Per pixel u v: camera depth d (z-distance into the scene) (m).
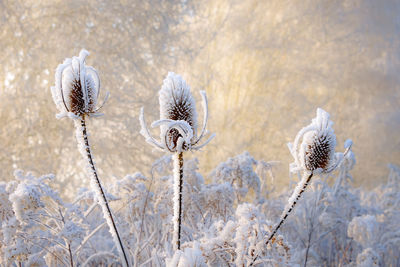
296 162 1.06
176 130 0.98
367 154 5.69
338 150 5.70
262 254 1.27
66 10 4.20
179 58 5.05
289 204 1.10
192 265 0.93
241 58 5.48
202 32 5.40
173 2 5.06
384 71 6.10
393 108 5.91
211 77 5.36
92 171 1.06
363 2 6.12
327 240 2.48
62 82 1.02
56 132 3.93
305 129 1.04
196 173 1.92
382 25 6.16
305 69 5.61
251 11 5.64
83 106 1.02
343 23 6.00
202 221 1.82
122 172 3.96
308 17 5.75
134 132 4.12
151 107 4.38
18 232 1.48
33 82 4.07
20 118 3.94
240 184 2.11
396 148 5.77
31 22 4.14
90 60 4.33
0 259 1.46
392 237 2.32
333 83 5.77
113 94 4.30
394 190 3.16
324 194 2.30
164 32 4.89
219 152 5.01
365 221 2.00
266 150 5.16
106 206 1.08
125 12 4.49
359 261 1.88
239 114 5.27
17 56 4.06
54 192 1.51
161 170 1.91
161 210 1.85
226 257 1.31
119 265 1.97
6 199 1.59
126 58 4.45
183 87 0.99
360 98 5.92
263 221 1.27
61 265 1.56
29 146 3.88
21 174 1.61
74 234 1.38
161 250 1.64
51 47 4.16
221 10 5.60
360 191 3.45
